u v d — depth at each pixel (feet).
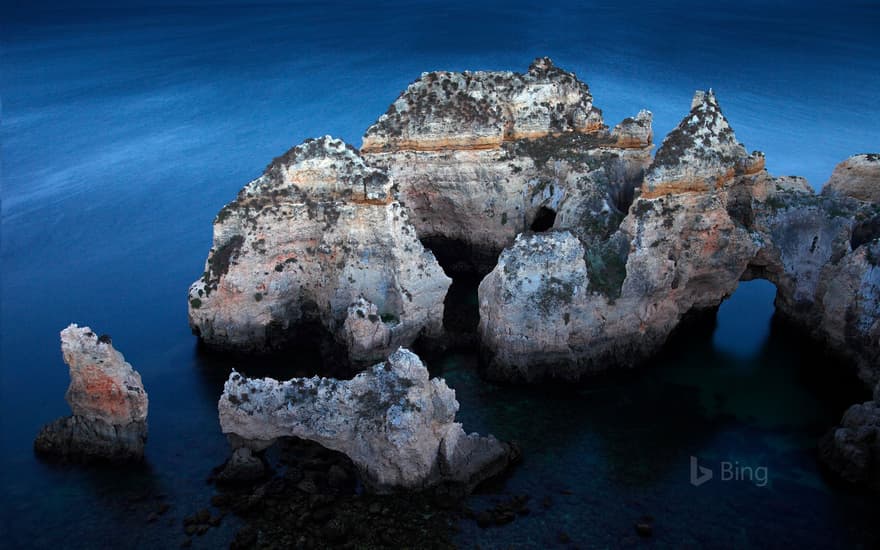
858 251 134.21
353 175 142.10
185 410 128.06
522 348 134.10
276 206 144.36
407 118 170.50
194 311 143.95
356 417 108.78
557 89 180.34
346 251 143.33
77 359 110.22
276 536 100.94
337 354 142.20
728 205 150.30
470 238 178.09
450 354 145.38
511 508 106.22
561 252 134.72
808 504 108.47
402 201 173.88
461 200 174.09
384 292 143.54
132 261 192.65
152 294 173.99
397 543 99.66
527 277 133.90
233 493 108.88
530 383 135.23
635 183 169.17
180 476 112.88
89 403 114.01
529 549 99.50
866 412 114.42
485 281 141.79
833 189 159.74
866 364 132.26
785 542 102.01
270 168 146.20
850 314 135.33
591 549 100.01
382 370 110.01
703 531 103.60
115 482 111.96
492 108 172.14
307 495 107.86
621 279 137.69
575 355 136.26
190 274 184.96
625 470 114.83
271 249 144.15
